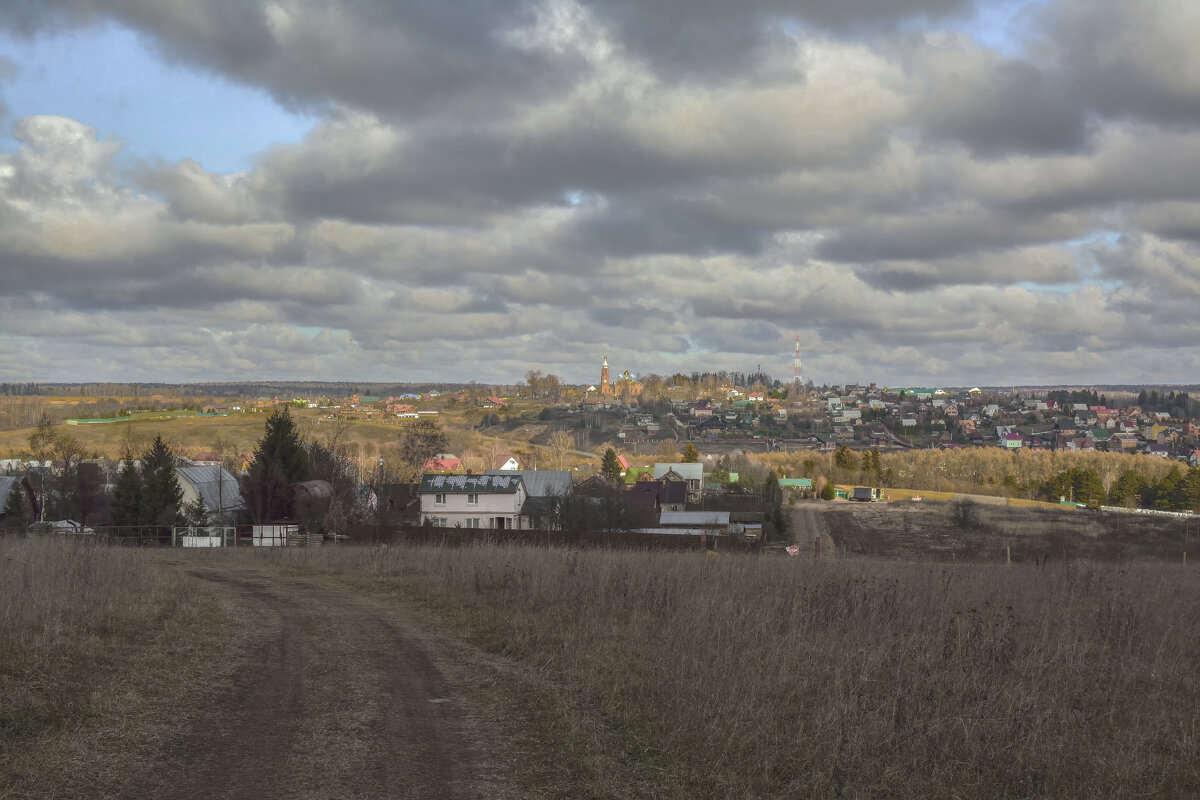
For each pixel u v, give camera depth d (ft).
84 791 24.71
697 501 303.27
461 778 27.04
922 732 29.73
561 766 28.32
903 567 84.53
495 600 62.03
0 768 25.54
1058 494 437.58
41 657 36.73
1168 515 329.72
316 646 47.16
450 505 213.87
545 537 137.80
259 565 93.25
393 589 71.51
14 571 54.70
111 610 48.26
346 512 169.78
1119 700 35.76
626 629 48.65
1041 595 61.67
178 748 28.99
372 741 30.45
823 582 60.70
